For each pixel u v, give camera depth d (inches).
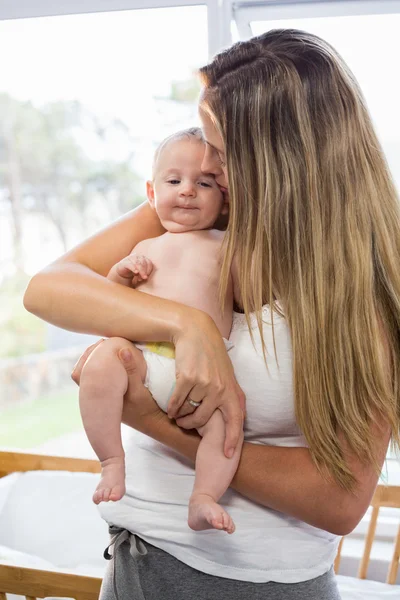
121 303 37.5
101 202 275.1
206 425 36.4
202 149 43.4
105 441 37.4
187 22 72.8
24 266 279.3
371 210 36.5
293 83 35.9
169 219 43.8
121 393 37.0
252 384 36.9
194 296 40.4
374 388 35.2
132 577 37.6
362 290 35.5
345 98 36.5
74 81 193.5
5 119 266.4
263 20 69.7
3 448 75.7
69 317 38.5
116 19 74.0
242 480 35.8
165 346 37.8
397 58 69.9
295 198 35.8
